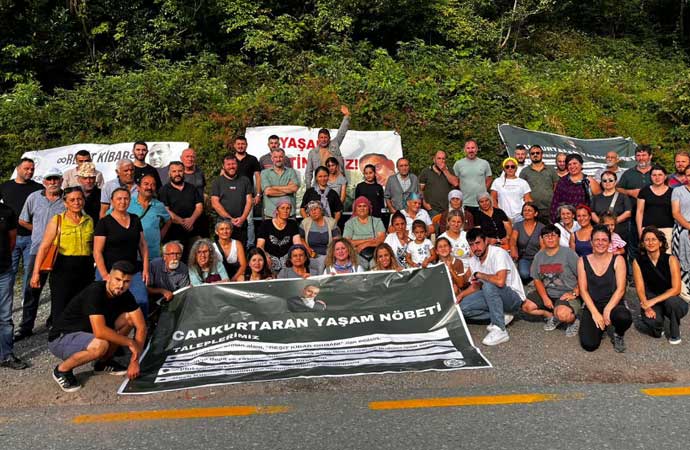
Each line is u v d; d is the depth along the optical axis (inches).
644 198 322.0
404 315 250.4
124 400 193.3
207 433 166.6
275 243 301.7
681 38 884.6
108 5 653.3
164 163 432.8
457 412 177.9
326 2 684.7
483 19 753.6
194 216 317.1
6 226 225.6
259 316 247.4
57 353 200.5
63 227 238.2
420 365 215.8
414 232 299.6
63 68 657.6
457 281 273.6
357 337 240.4
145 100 470.6
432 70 546.9
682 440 158.7
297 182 366.9
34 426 174.1
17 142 450.6
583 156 485.1
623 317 225.8
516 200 369.1
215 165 448.5
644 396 190.1
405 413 177.6
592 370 213.3
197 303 248.8
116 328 212.8
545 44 803.4
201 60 582.9
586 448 154.6
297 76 556.7
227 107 478.3
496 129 487.5
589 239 298.2
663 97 555.8
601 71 624.4
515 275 266.1
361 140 448.8
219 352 229.5
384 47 736.3
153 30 666.8
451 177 384.8
